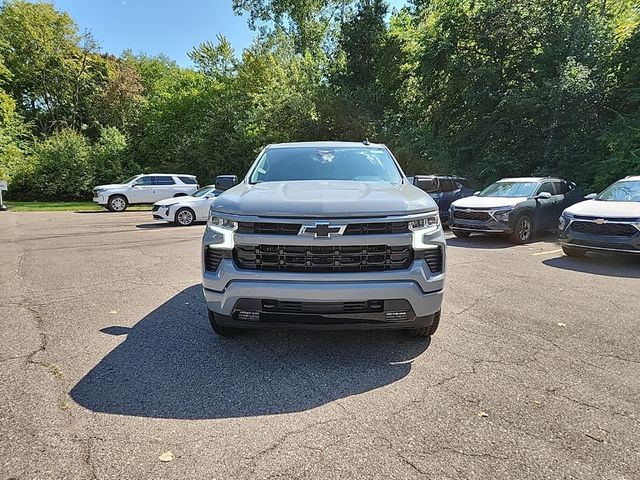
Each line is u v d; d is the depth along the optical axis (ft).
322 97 73.56
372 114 71.87
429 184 15.37
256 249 10.47
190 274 21.71
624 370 10.75
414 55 69.56
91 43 126.31
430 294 10.68
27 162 88.22
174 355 11.59
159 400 9.20
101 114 125.39
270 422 8.38
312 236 10.15
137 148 101.35
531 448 7.52
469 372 10.62
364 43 76.18
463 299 17.20
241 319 10.80
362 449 7.48
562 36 54.34
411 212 10.55
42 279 20.48
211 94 100.17
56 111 125.29
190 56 105.19
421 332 12.46
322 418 8.53
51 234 38.11
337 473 6.82
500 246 31.45
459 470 6.91
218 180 16.42
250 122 84.28
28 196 89.15
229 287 10.52
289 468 6.95
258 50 98.63
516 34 58.44
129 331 13.42
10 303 16.44
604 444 7.65
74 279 20.51
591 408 8.91
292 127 77.87
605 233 23.82
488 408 8.91
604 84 51.11
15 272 22.03
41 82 122.62
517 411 8.79
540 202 33.99
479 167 57.57
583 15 54.65
